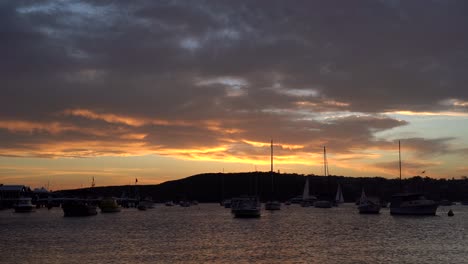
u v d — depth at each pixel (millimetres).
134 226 112438
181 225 115312
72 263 55031
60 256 60219
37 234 90812
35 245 71938
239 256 60000
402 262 54938
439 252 62875
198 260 57125
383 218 134125
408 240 77188
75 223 123812
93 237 84562
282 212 181250
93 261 56406
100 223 123750
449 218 136500
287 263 54656
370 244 71812
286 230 98250
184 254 61938
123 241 77562
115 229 103062
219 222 125750
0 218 148750
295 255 60594
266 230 98625
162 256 60188
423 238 80375
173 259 57875
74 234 90688
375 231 94000
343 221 124562
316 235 86625
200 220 135625
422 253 61938
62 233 92938
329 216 150500
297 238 81438
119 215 170250
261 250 65562
